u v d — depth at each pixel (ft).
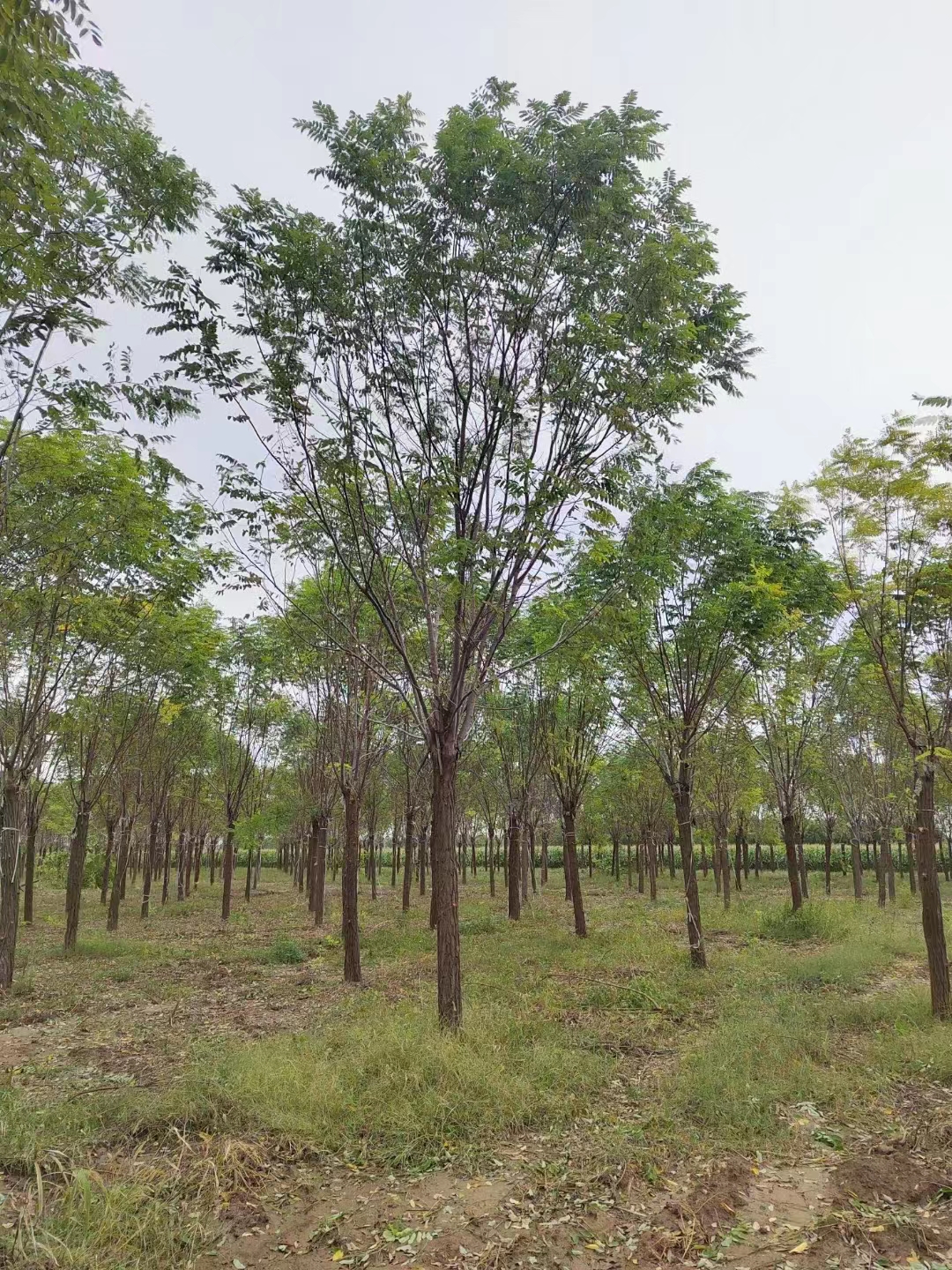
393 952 42.98
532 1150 16.63
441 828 24.95
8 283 16.24
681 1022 26.73
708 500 36.42
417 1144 16.79
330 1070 20.02
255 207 23.00
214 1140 16.81
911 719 29.45
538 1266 12.53
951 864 90.89
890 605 28.25
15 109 13.34
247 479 25.41
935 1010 26.00
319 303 23.36
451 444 25.49
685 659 37.47
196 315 21.86
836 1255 12.46
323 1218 14.12
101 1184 13.85
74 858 45.01
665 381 23.53
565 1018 26.78
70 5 11.89
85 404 19.90
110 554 31.07
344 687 38.78
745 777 63.57
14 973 37.42
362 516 24.73
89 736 45.65
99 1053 24.04
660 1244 12.93
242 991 33.65
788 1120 17.81
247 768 63.26
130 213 19.10
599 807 83.61
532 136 22.85
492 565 23.36
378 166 22.48
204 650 44.11
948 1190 14.19
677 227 24.47
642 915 57.72
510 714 54.95
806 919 47.70
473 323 24.57
